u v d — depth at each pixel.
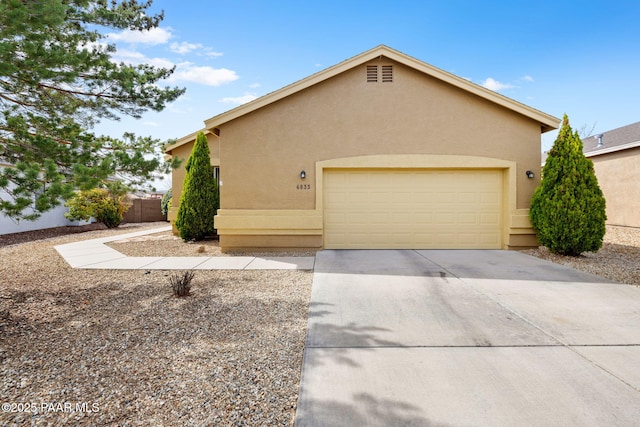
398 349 3.46
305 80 8.84
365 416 2.40
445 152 9.02
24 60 4.80
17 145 4.79
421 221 9.30
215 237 11.98
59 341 3.68
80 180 4.59
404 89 9.06
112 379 2.91
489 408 2.47
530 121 9.02
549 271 6.70
